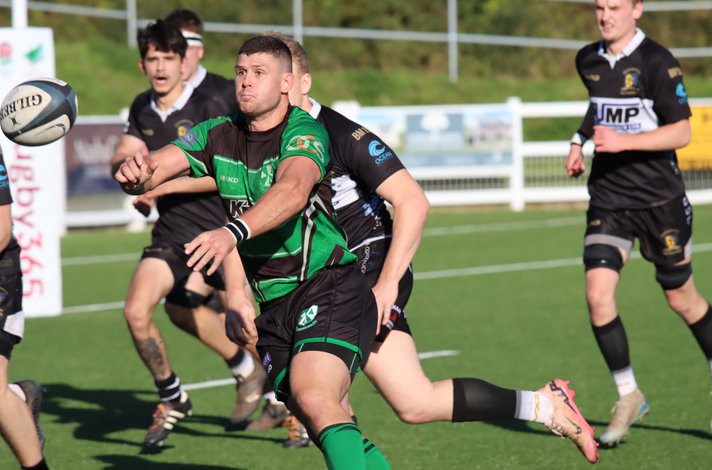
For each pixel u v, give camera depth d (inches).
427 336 995.3
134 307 650.2
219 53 2977.4
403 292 498.6
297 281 449.7
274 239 441.4
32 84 488.1
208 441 681.6
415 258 1498.5
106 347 989.8
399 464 612.7
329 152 469.1
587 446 525.7
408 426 701.9
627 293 1206.9
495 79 3255.4
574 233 1733.5
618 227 661.3
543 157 2085.4
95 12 2709.2
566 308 1128.8
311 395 415.5
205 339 692.7
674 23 3563.0
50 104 483.2
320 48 3166.8
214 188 655.1
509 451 637.3
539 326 1037.2
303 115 442.9
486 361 885.2
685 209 658.2
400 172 476.4
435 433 684.7
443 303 1167.6
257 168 435.2
